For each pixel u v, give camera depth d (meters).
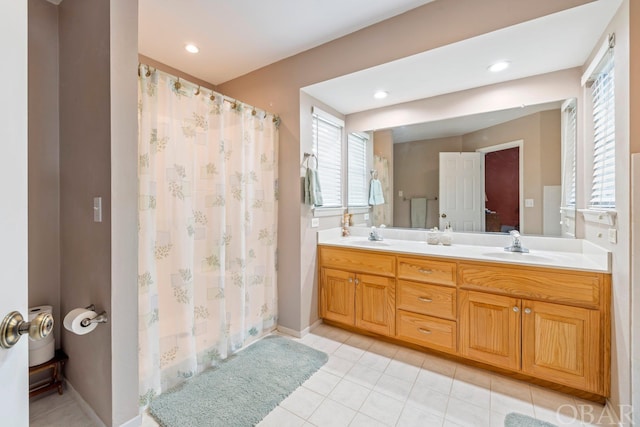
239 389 1.81
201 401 1.70
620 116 1.46
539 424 1.53
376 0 1.86
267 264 2.58
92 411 1.54
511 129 2.35
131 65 1.47
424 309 2.20
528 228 2.31
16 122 0.61
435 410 1.65
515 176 2.35
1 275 0.57
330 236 2.93
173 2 1.85
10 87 0.59
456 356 2.14
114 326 1.41
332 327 2.75
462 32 1.79
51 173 1.80
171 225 1.79
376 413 1.62
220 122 2.05
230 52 2.47
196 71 2.78
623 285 1.44
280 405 1.68
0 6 0.57
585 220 2.02
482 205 2.51
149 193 1.64
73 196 1.68
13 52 0.60
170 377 1.81
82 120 1.58
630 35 1.36
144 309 1.63
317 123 2.81
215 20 2.04
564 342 1.71
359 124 3.12
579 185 2.06
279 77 2.61
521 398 1.74
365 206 3.13
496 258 1.97
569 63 2.05
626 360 1.41
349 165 3.21
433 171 2.73
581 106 2.07
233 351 2.25
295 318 2.57
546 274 1.76
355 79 2.33
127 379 1.46
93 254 1.51
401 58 2.00
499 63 2.06
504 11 1.67
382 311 2.40
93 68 1.48
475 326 2.00
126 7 1.45
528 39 1.77
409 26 1.97
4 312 0.58
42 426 1.51
